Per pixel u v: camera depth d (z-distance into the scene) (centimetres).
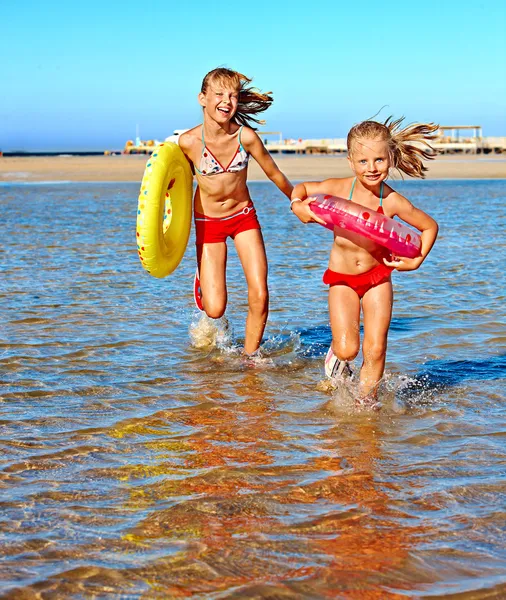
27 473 396
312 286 901
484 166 4041
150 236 600
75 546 320
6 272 988
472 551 314
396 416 487
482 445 433
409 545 319
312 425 470
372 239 481
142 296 851
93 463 409
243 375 576
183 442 440
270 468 401
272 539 325
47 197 2297
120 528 335
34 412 491
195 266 1068
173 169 617
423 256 500
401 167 517
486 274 964
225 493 371
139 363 602
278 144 7381
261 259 618
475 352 627
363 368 517
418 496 367
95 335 683
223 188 611
